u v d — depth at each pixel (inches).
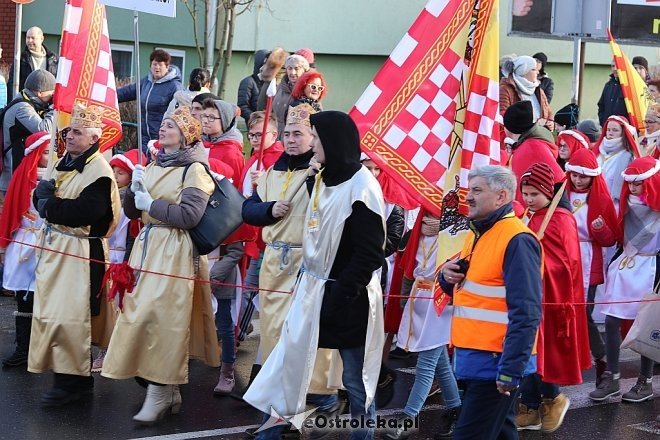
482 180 197.2
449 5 254.5
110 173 275.1
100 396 287.1
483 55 249.3
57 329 274.1
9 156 410.6
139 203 260.1
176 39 712.4
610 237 309.7
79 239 277.3
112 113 309.6
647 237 306.0
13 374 304.8
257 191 257.4
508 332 190.2
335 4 705.0
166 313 258.8
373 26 707.4
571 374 259.0
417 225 271.7
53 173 286.0
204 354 274.7
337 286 213.5
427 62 255.1
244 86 471.8
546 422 266.7
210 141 332.2
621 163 378.9
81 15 300.5
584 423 280.1
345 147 215.5
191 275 262.7
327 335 218.4
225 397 291.0
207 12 597.3
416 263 270.8
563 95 722.8
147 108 459.2
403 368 334.0
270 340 253.6
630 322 307.7
